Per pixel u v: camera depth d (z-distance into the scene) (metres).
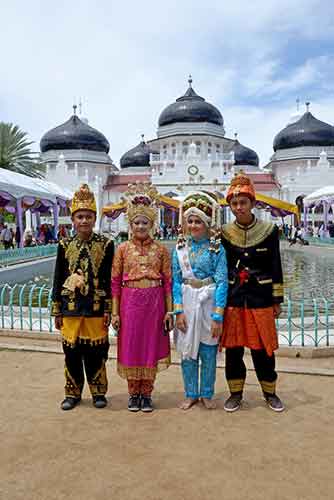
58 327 3.96
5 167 32.72
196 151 40.53
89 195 3.89
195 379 3.84
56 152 42.50
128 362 3.73
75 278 3.78
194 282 3.78
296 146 43.03
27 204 20.27
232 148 48.38
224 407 3.76
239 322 3.77
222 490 2.53
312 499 2.44
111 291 3.92
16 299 9.19
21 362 5.11
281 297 3.73
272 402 3.75
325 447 3.04
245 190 3.70
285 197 38.81
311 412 3.67
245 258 3.75
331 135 42.56
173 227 35.25
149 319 3.76
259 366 3.77
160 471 2.74
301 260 18.12
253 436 3.23
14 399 3.99
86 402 3.96
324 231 26.52
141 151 47.88
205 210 3.76
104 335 3.88
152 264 3.80
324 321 6.69
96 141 43.03
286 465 2.80
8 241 19.02
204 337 3.75
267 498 2.45
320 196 23.88
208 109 42.22
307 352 5.30
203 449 3.03
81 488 2.56
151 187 3.95
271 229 3.80
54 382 4.45
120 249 3.88
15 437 3.22
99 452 2.99
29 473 2.73
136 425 3.44
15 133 33.34
